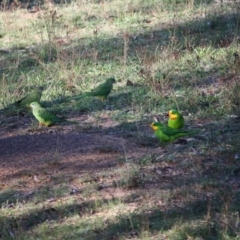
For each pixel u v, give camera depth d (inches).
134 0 887.1
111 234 381.1
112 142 498.6
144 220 386.0
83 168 459.2
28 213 411.5
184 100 572.7
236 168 443.5
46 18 837.8
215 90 592.4
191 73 632.4
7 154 485.4
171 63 652.1
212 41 709.3
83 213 406.0
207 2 844.0
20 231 391.5
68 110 584.4
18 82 658.8
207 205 399.2
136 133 518.6
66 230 389.1
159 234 375.2
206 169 447.5
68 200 421.1
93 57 689.0
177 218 386.3
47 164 466.6
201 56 666.8
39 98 587.8
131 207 406.0
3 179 454.6
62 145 493.7
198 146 481.4
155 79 615.2
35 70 693.9
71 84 635.5
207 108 553.0
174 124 501.4
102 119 559.2
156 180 436.5
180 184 427.8
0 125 568.7
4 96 630.5
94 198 421.4
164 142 486.9
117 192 426.0
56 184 442.6
